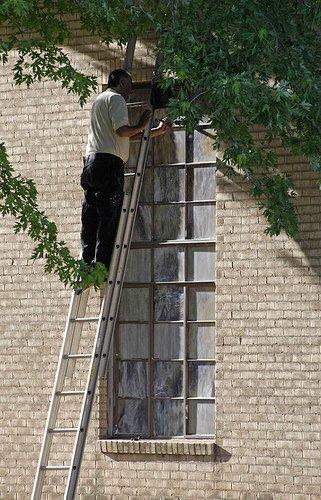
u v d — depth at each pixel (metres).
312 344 20.30
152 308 21.72
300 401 20.30
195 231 21.53
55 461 21.77
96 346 17.38
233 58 17.17
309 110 17.44
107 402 21.75
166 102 18.05
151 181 21.88
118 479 21.30
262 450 20.47
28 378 22.19
